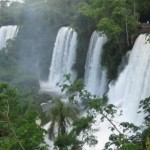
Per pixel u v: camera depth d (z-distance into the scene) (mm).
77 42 72750
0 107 29766
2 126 30781
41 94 67438
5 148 26031
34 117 35188
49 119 37688
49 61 84812
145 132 27062
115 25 57250
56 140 32156
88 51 67938
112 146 34375
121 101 53562
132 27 58844
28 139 27781
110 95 57750
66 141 30688
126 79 54438
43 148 29156
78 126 29578
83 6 71250
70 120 37281
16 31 101312
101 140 43688
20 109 37250
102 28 57062
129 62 54406
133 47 54438
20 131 28281
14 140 26719
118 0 59500
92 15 62656
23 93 60500
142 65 50312
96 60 64750
